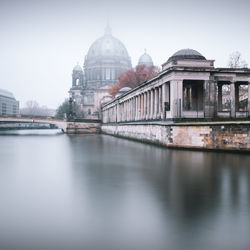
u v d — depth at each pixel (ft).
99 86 611.88
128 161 83.56
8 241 28.66
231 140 93.45
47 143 172.76
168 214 36.11
